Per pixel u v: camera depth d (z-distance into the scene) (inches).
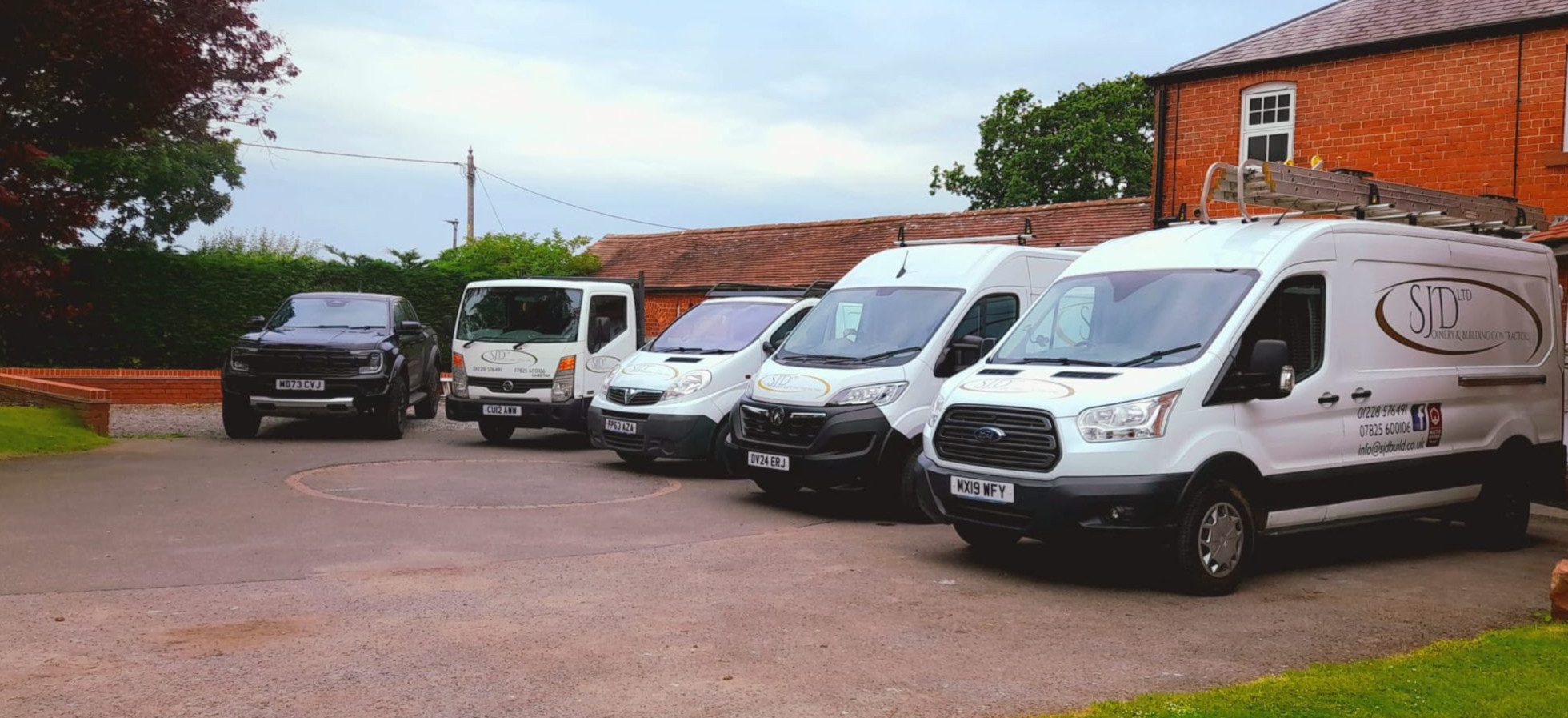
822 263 1095.6
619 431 465.7
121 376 780.0
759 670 198.2
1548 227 459.5
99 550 289.4
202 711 169.9
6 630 212.4
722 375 461.7
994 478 280.8
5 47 449.7
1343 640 228.5
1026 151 1672.0
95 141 519.2
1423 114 617.9
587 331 560.7
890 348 384.8
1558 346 382.6
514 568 282.2
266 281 893.2
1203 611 253.9
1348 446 304.0
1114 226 879.7
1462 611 258.1
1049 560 310.7
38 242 478.9
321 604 239.1
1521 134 581.6
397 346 606.2
